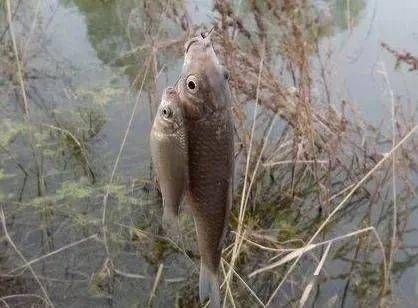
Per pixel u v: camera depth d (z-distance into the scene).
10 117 0.83
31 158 0.77
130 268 0.64
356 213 0.76
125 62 1.03
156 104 0.76
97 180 0.75
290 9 0.77
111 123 0.87
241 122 0.75
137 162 0.79
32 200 0.66
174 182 0.31
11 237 0.65
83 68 1.00
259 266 0.66
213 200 0.32
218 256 0.33
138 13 1.16
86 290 0.60
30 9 1.10
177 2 0.83
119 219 0.69
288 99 0.76
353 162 0.80
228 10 0.76
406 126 0.77
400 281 0.65
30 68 0.96
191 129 0.31
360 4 1.27
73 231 0.67
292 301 0.62
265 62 0.76
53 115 0.84
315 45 0.84
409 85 0.96
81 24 1.21
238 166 0.75
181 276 0.63
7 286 0.59
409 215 0.75
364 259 0.68
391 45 1.09
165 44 0.80
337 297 0.63
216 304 0.34
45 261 0.63
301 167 0.81
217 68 0.30
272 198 0.78
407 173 0.77
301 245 0.70
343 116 0.78
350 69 1.02
